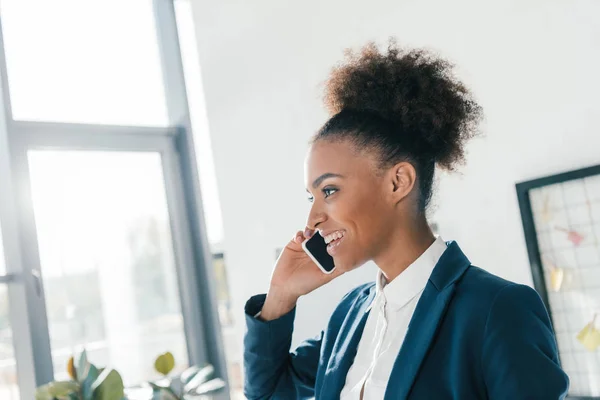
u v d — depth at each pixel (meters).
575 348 2.16
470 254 2.39
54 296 2.87
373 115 0.91
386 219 0.90
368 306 1.00
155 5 3.50
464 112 0.97
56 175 2.99
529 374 0.75
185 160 3.41
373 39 2.62
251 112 3.03
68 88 3.09
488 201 2.34
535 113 2.23
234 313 3.13
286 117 2.88
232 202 3.13
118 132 3.23
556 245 2.20
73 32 3.14
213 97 3.21
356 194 0.89
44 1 3.06
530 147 2.24
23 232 2.84
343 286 2.64
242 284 3.08
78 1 3.19
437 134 0.93
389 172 0.89
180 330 3.30
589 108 2.11
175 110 3.45
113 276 3.08
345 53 1.03
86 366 2.33
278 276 1.13
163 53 3.48
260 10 3.00
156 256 3.27
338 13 2.72
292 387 1.16
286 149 2.88
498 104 2.32
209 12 3.22
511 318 0.78
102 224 3.09
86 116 3.13
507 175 2.30
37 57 3.01
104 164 3.16
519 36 2.26
